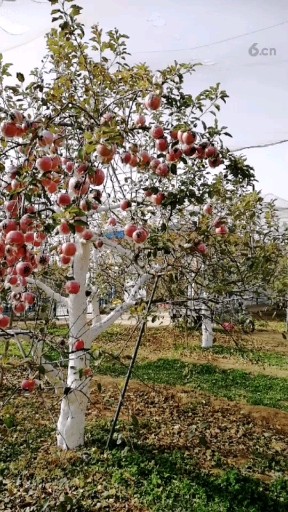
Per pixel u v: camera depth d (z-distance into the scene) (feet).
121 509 13.78
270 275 14.79
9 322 8.45
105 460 16.46
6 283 7.30
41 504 13.65
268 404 24.03
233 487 14.89
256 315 18.94
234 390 26.37
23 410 20.48
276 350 36.76
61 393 16.31
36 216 6.79
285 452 18.62
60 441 17.40
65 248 7.77
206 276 14.94
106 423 20.16
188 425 20.99
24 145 7.24
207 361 32.35
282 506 14.14
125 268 19.57
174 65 9.29
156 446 18.25
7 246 6.60
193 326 14.76
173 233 13.35
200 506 13.79
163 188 12.83
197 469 16.42
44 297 16.05
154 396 24.89
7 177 7.77
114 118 8.36
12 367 8.86
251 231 16.98
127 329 35.96
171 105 9.66
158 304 14.56
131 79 11.23
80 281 16.06
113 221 14.62
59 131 9.62
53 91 11.66
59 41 10.84
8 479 15.20
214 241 13.53
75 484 14.90
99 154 6.52
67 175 8.30
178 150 8.07
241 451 18.52
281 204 33.37
